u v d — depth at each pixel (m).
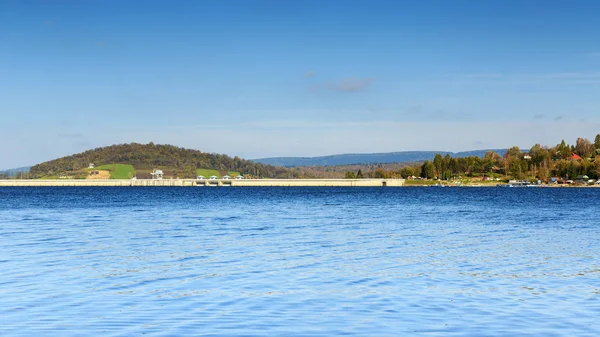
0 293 28.27
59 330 22.31
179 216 85.31
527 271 35.09
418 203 135.25
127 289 29.33
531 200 154.50
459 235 56.16
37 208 110.06
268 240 51.12
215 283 30.89
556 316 24.41
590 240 51.97
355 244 48.19
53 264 37.09
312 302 26.66
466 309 25.52
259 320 23.67
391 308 25.66
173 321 23.50
